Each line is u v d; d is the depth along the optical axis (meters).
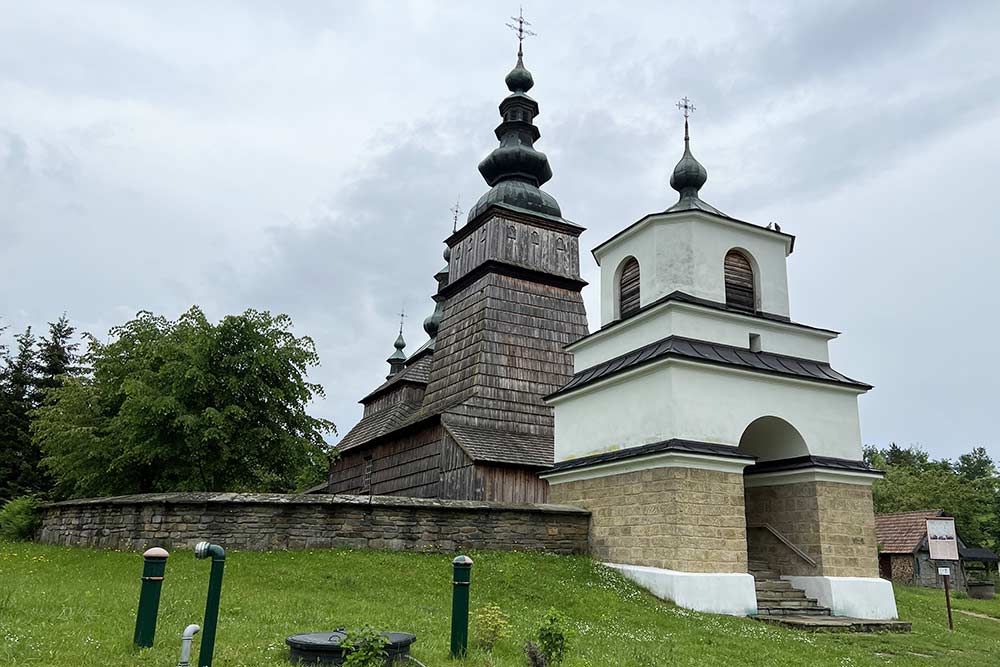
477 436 26.00
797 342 17.97
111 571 12.80
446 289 32.88
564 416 18.88
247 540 14.68
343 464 38.69
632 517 15.79
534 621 10.98
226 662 6.95
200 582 11.71
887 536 35.00
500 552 16.00
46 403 27.75
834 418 17.38
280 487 37.28
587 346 19.27
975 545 51.84
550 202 33.16
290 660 7.21
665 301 16.45
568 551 16.83
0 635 7.22
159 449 21.55
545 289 30.72
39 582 11.25
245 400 22.59
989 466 82.81
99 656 6.83
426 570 13.88
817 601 15.88
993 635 16.47
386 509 15.62
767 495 17.53
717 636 11.84
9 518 19.50
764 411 16.38
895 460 80.56
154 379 22.30
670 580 14.30
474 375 27.91
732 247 18.12
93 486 23.83
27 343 39.91
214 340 22.36
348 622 9.41
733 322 17.19
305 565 13.43
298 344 23.98
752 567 17.34
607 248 19.69
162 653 7.06
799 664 10.45
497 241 30.22
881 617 16.08
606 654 9.43
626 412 16.59
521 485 24.77
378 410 42.28
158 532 14.74
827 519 16.30
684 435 15.16
